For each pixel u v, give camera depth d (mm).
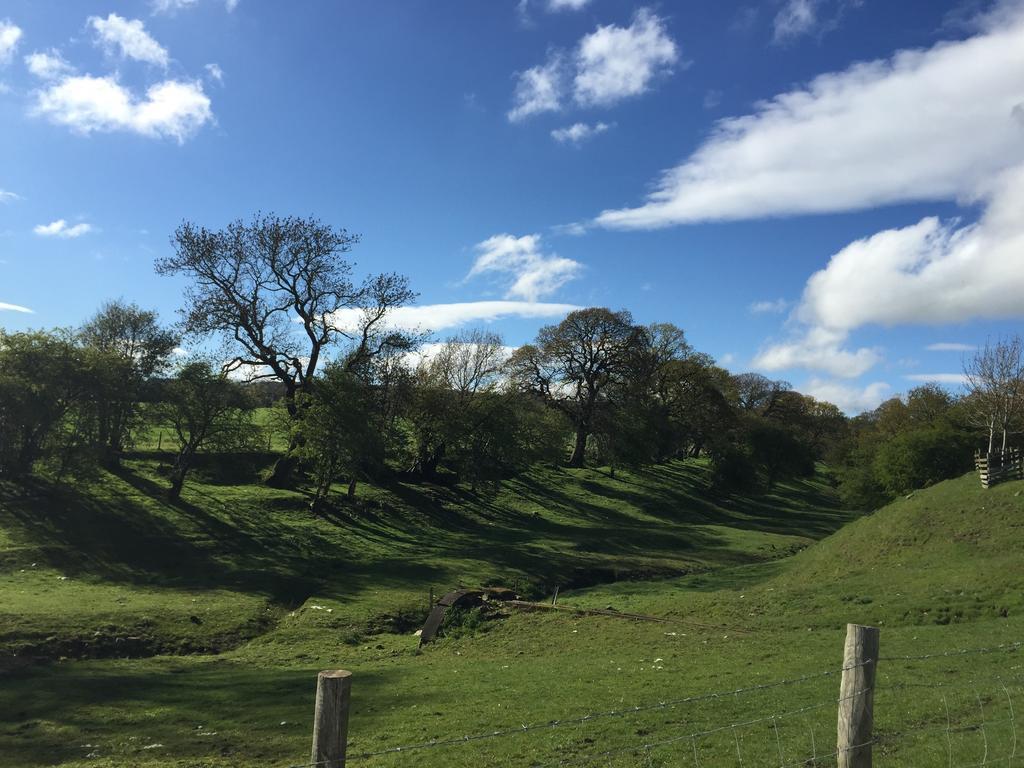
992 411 71938
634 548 65250
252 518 61344
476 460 81438
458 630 33219
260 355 67812
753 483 102688
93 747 16891
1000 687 14891
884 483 74375
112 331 75375
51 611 33906
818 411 160500
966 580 31891
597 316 100688
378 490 78188
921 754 11109
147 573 45625
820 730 13461
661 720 15250
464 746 14695
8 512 51688
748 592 37312
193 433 63188
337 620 37281
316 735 6211
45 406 53562
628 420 99000
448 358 94625
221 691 22844
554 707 17359
